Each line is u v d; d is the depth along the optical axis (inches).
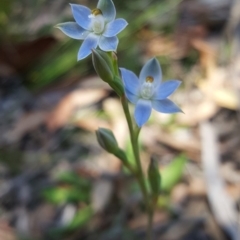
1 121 12.5
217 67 12.6
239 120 11.3
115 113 11.7
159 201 9.7
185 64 13.0
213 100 11.7
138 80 5.7
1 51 13.3
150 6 14.6
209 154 10.5
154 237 9.3
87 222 9.7
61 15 15.1
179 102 11.9
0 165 11.2
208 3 14.8
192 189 9.9
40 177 10.9
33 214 10.2
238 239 8.9
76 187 10.3
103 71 5.4
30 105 12.6
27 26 14.8
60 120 11.9
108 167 10.6
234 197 9.7
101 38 5.3
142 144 11.0
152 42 13.6
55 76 12.9
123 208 9.8
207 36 13.7
